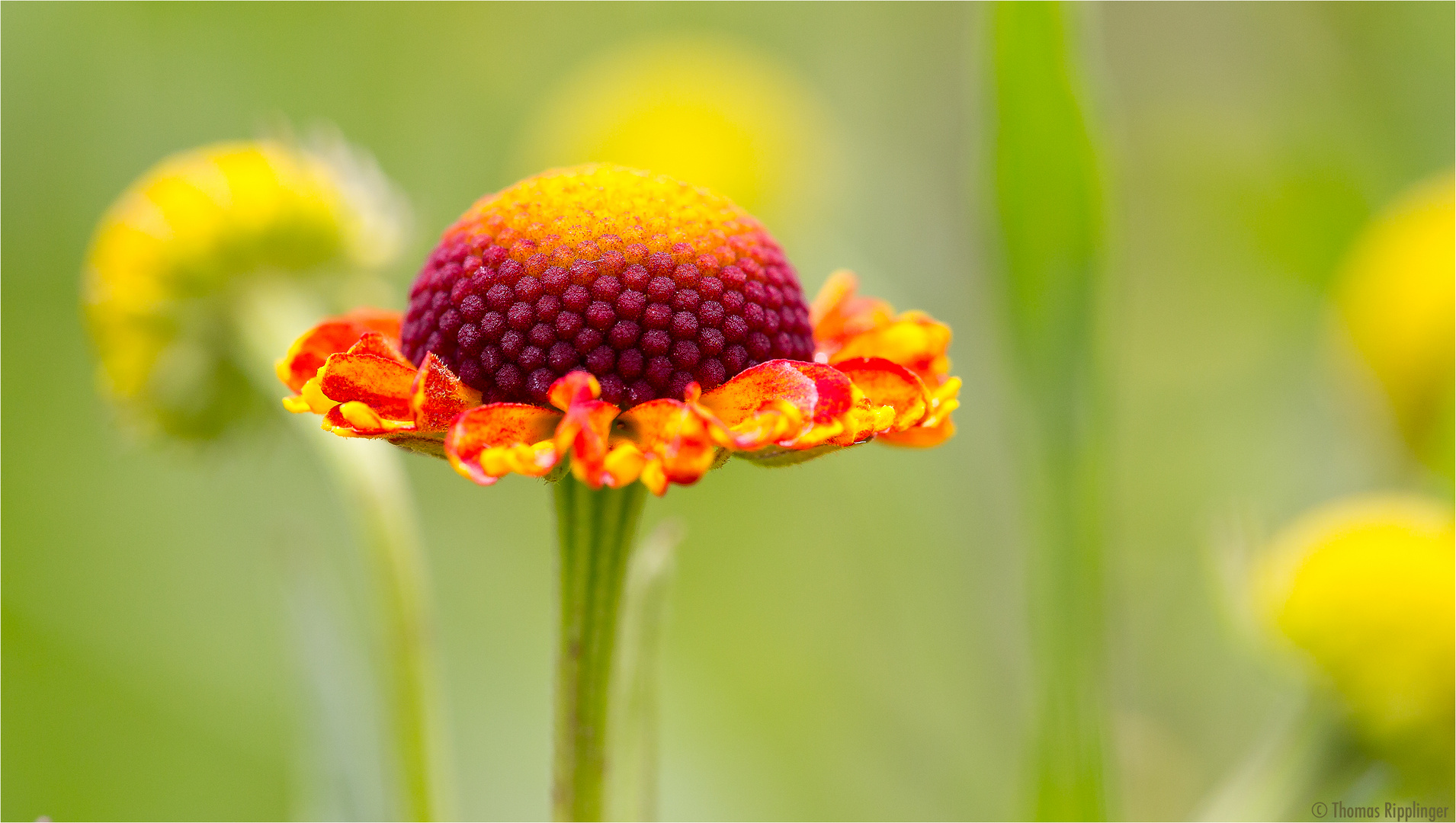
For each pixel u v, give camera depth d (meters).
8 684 0.27
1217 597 0.20
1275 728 0.21
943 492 0.29
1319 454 0.27
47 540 0.29
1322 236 0.28
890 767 0.27
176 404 0.19
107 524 0.30
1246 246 0.30
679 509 0.31
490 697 0.30
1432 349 0.24
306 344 0.16
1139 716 0.26
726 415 0.15
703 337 0.15
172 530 0.31
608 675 0.16
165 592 0.30
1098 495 0.18
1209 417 0.30
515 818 0.28
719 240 0.15
